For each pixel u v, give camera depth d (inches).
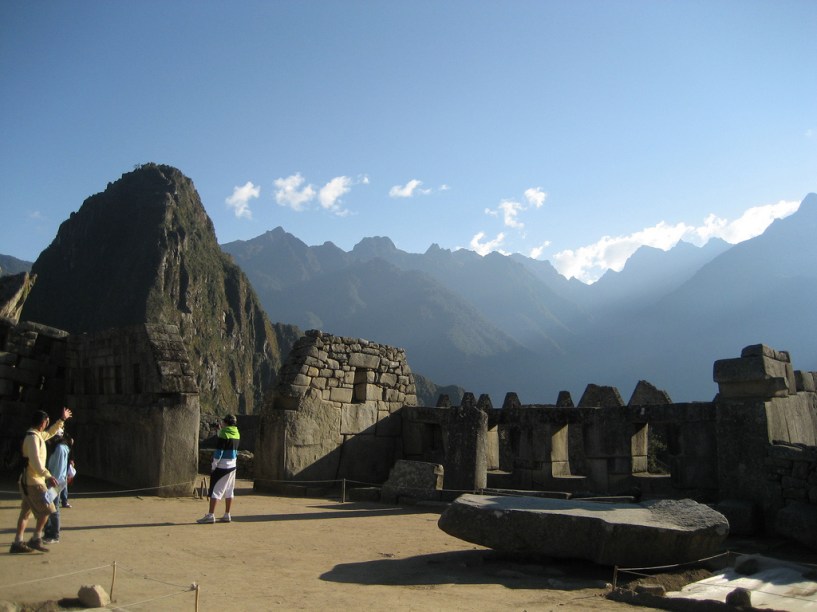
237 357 7288.4
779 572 358.6
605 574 345.1
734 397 523.8
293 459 722.2
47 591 277.9
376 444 807.1
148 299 6466.5
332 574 338.0
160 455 650.2
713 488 578.6
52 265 7278.5
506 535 359.3
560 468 709.3
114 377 743.1
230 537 435.2
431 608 275.6
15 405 765.3
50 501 366.0
